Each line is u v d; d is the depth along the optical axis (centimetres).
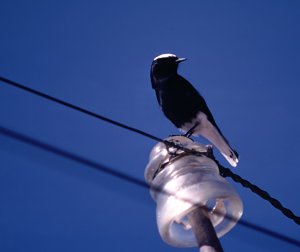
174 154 723
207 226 641
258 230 614
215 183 662
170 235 691
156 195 706
